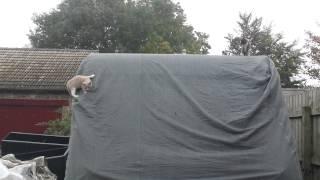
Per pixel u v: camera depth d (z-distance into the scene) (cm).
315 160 683
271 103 461
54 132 1277
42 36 4406
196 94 459
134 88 460
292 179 427
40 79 2108
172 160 421
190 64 482
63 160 544
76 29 4306
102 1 4391
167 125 439
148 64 479
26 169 495
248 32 4531
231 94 462
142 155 423
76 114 447
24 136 732
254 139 437
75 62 2327
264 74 482
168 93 458
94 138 432
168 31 4606
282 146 436
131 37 4319
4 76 2120
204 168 420
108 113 445
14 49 2503
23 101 2064
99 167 418
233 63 490
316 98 677
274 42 4250
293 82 3766
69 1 4412
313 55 2466
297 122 782
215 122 440
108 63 479
